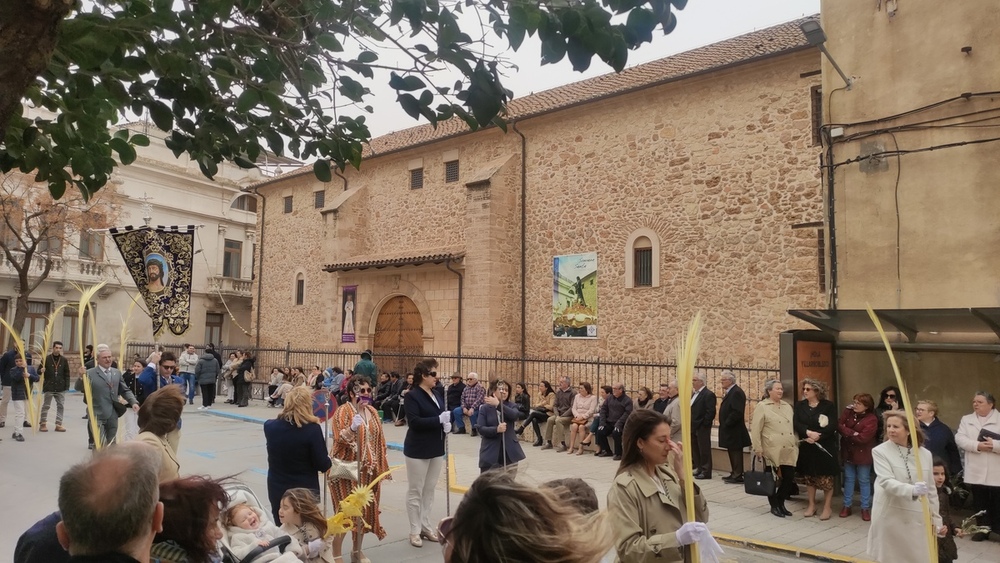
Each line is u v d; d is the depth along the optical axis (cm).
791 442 858
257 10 388
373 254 2255
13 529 709
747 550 743
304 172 2502
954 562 686
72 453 1161
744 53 1516
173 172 2873
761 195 1451
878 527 554
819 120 1379
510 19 305
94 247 2595
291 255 2575
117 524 198
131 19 307
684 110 1584
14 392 1280
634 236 1644
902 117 902
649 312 1603
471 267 1844
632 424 339
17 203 2106
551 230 1808
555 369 1752
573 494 302
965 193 848
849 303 930
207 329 3058
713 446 1174
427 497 714
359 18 382
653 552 300
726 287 1487
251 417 1752
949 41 871
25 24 208
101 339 2631
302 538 426
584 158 1755
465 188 1988
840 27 974
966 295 838
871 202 922
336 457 634
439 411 709
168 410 423
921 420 797
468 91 350
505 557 152
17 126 369
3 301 2412
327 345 2286
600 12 296
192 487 253
